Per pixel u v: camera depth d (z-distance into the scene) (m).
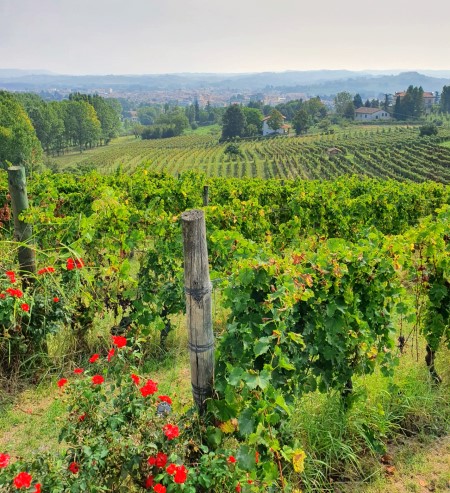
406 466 3.75
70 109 116.75
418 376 4.90
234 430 3.05
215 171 81.50
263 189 13.54
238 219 8.86
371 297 4.43
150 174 13.94
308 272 3.85
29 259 5.07
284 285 3.37
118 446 2.62
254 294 3.50
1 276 4.73
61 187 10.98
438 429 4.20
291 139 123.00
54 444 3.87
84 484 2.41
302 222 11.64
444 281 5.02
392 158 75.56
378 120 156.62
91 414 2.78
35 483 2.34
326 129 141.88
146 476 2.70
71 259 5.13
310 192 11.98
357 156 82.12
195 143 131.75
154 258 5.66
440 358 5.41
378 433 4.02
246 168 82.25
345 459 3.70
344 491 3.48
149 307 5.54
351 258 4.18
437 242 4.96
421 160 71.69
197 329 2.92
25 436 4.02
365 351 4.28
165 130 159.25
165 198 10.92
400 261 4.64
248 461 2.76
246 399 2.97
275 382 3.50
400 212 13.10
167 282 5.68
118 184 11.77
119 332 5.62
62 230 5.79
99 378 2.89
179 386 4.90
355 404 4.16
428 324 4.99
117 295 5.68
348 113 164.12
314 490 3.41
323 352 3.93
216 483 2.78
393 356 4.59
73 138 123.25
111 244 5.76
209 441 2.94
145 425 2.79
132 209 6.88
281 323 3.33
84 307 5.39
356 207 12.27
